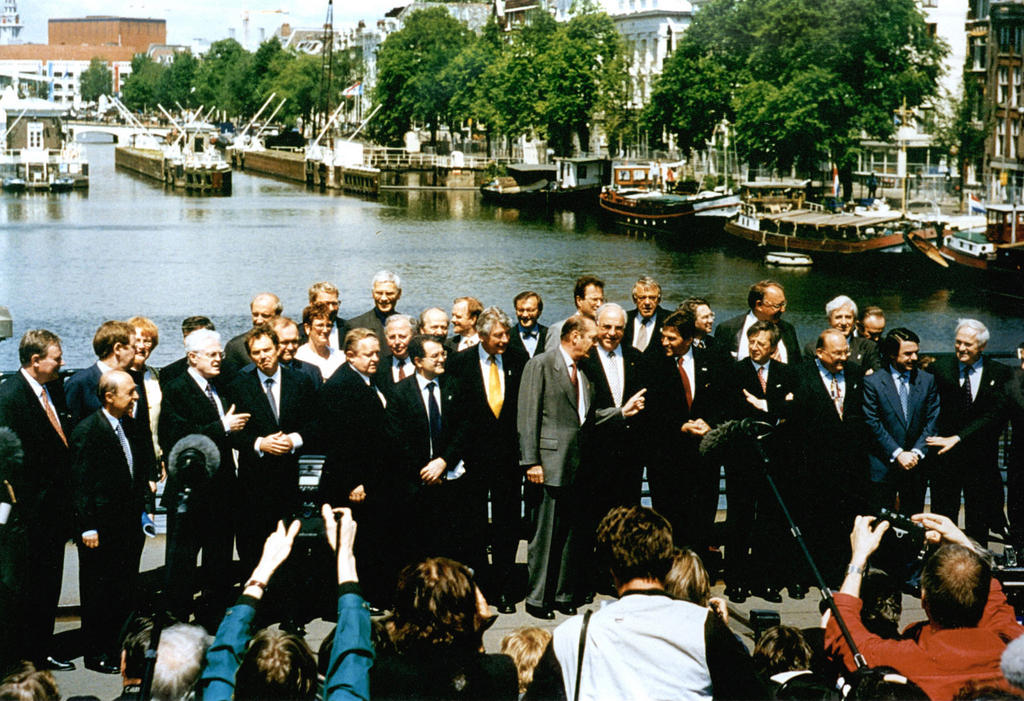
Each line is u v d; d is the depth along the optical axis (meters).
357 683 4.48
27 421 7.77
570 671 4.76
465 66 131.00
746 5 79.19
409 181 137.25
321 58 175.50
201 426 8.36
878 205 70.94
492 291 65.69
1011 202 69.81
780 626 5.44
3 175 138.88
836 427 9.13
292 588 8.31
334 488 8.52
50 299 65.19
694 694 4.68
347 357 8.64
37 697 4.73
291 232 93.56
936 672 4.98
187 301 65.19
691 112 86.38
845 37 73.62
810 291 60.62
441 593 4.79
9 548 7.60
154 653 4.88
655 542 4.90
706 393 9.44
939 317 53.69
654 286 10.84
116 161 194.25
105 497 7.82
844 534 9.23
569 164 103.25
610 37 106.00
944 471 9.73
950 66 76.12
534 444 8.66
